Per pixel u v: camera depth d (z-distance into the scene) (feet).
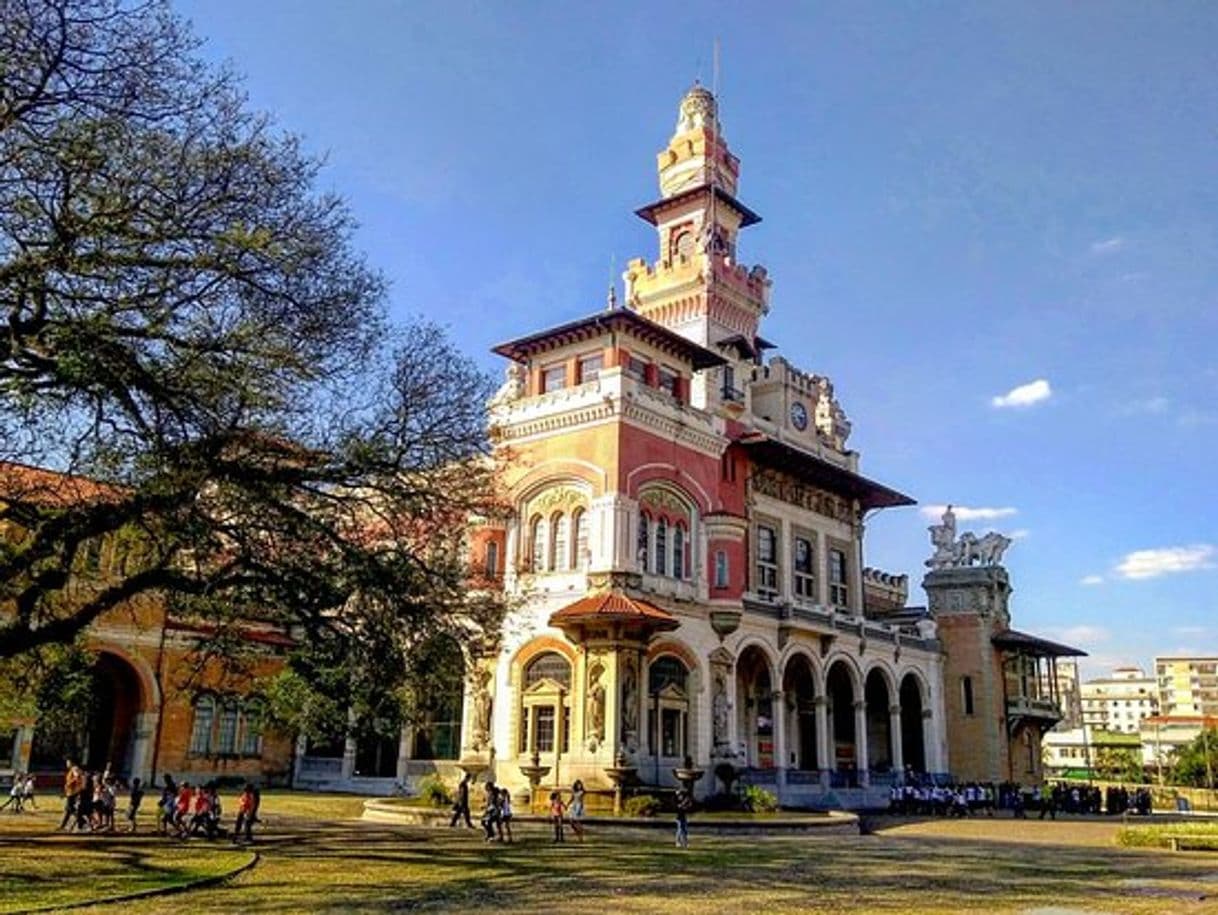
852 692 190.60
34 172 58.23
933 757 208.44
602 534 146.61
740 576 162.61
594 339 163.12
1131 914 63.31
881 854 103.40
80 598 90.27
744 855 96.73
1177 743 507.30
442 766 156.25
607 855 91.86
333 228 75.66
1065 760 526.98
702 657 155.63
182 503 67.21
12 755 143.54
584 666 139.13
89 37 59.21
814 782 174.09
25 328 60.34
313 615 79.61
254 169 67.15
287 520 75.20
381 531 85.87
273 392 69.26
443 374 86.53
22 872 67.36
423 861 82.43
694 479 163.22
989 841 127.54
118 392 61.16
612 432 150.10
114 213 60.13
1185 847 119.03
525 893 66.28
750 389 207.51
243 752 170.50
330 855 84.69
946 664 227.20
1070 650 238.89
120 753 155.53
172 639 159.02
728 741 156.04
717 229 226.79
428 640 85.71
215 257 64.08
